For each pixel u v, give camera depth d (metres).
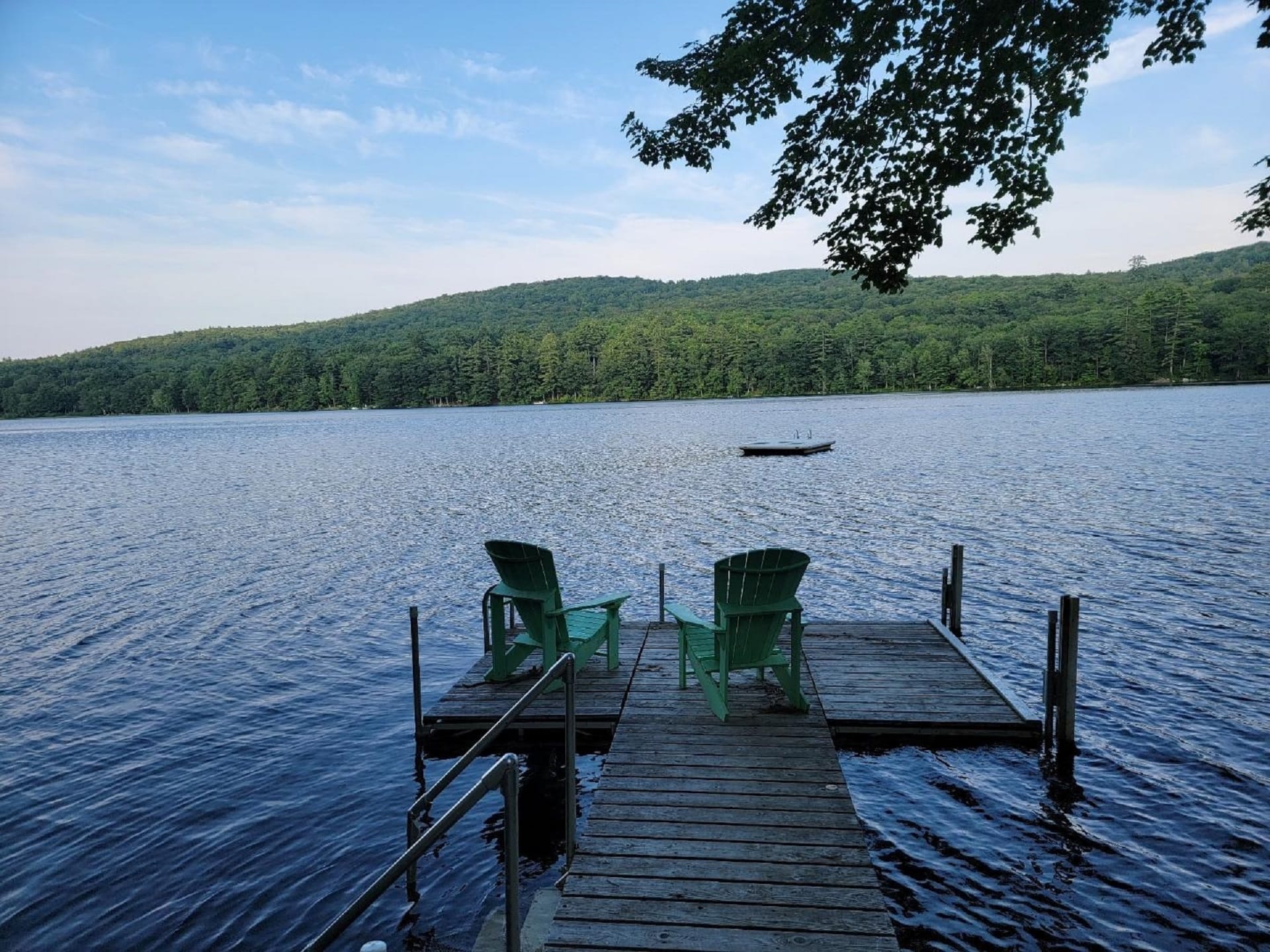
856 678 6.98
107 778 6.26
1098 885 4.55
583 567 13.97
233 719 7.46
